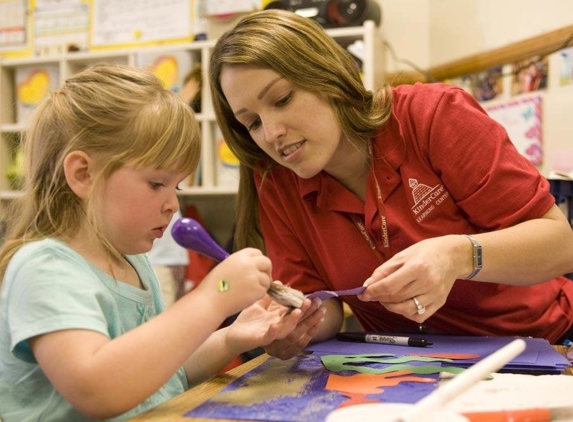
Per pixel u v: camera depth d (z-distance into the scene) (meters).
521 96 2.04
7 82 2.78
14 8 2.96
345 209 1.13
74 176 0.81
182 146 0.83
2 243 0.91
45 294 0.71
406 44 2.59
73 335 0.68
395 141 1.09
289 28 1.00
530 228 1.00
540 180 1.05
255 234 1.30
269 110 1.00
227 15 2.54
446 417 0.56
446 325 1.18
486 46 2.22
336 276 1.17
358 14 2.39
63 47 2.76
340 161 1.11
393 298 0.88
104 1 2.85
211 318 0.72
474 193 1.05
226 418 0.62
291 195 1.21
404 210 1.10
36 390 0.77
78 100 0.84
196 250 0.79
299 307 0.84
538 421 0.61
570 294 1.22
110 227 0.81
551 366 0.80
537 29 2.00
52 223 0.84
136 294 0.88
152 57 2.56
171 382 0.91
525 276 1.00
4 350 0.77
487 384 0.71
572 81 1.84
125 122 0.81
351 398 0.68
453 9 2.39
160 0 2.78
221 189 2.44
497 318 1.15
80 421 0.75
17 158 2.55
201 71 2.52
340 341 1.09
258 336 0.88
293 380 0.78
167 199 0.83
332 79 1.01
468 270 0.95
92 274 0.80
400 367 0.83
